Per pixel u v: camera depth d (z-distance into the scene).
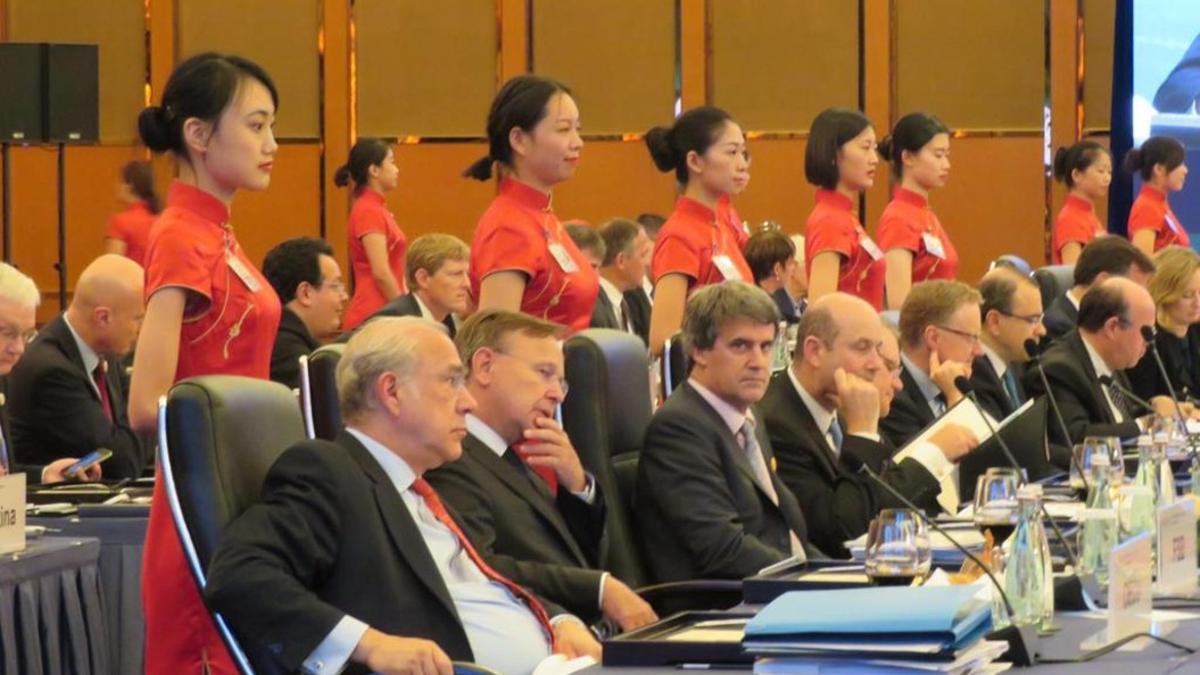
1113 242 12.33
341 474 4.87
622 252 14.53
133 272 9.39
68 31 21.09
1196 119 19.19
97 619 7.07
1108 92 20.77
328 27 21.38
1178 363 12.12
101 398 9.44
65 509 7.61
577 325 8.40
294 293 11.62
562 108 8.20
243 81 6.62
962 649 3.76
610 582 5.78
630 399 6.71
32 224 21.03
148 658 4.92
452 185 21.44
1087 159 16.41
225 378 4.89
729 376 6.63
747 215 21.30
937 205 21.05
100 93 21.14
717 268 9.91
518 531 5.91
